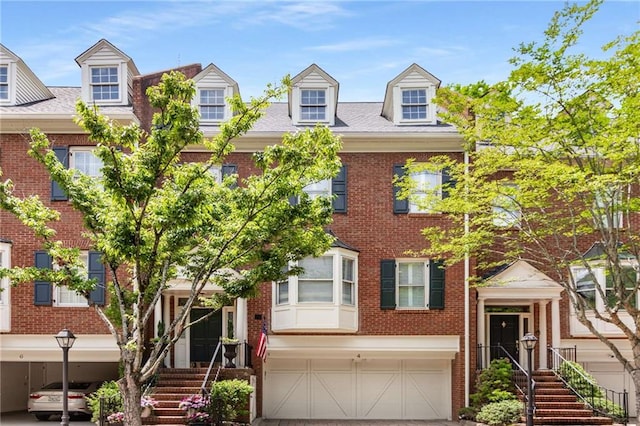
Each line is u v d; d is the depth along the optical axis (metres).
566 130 16.16
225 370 20.81
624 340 23.09
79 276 14.04
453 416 22.72
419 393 23.25
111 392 19.00
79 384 23.14
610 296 22.78
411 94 23.89
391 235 22.84
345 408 23.19
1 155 22.03
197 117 13.23
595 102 15.94
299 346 22.48
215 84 23.58
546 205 18.05
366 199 22.95
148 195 12.81
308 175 13.95
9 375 25.09
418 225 22.89
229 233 14.24
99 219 13.55
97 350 21.67
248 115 13.58
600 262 21.05
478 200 18.09
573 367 21.38
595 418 19.84
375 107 26.30
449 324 22.64
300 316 21.94
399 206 22.89
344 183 22.92
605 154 15.22
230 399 18.81
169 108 12.85
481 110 16.44
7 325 21.55
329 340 22.52
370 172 23.03
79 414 22.55
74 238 21.91
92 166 22.17
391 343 22.56
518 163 16.33
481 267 20.72
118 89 23.20
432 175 22.73
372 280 22.75
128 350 13.38
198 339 23.61
